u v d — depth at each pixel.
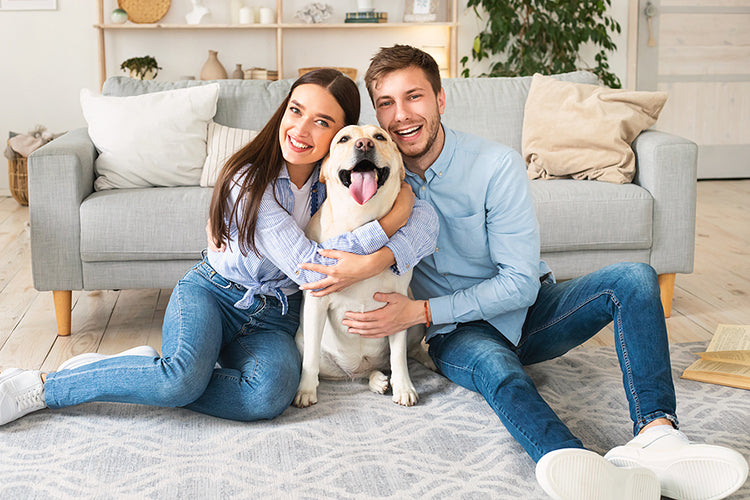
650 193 2.41
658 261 2.42
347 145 1.46
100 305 2.59
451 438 1.54
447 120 2.81
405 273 1.65
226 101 2.77
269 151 1.59
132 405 1.69
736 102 5.06
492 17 4.64
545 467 1.20
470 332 1.66
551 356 1.77
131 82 2.82
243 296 1.71
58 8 4.57
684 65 4.98
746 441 1.52
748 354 1.87
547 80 2.80
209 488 1.35
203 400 1.61
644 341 1.44
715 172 5.13
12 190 4.24
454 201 1.67
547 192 2.38
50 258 2.22
